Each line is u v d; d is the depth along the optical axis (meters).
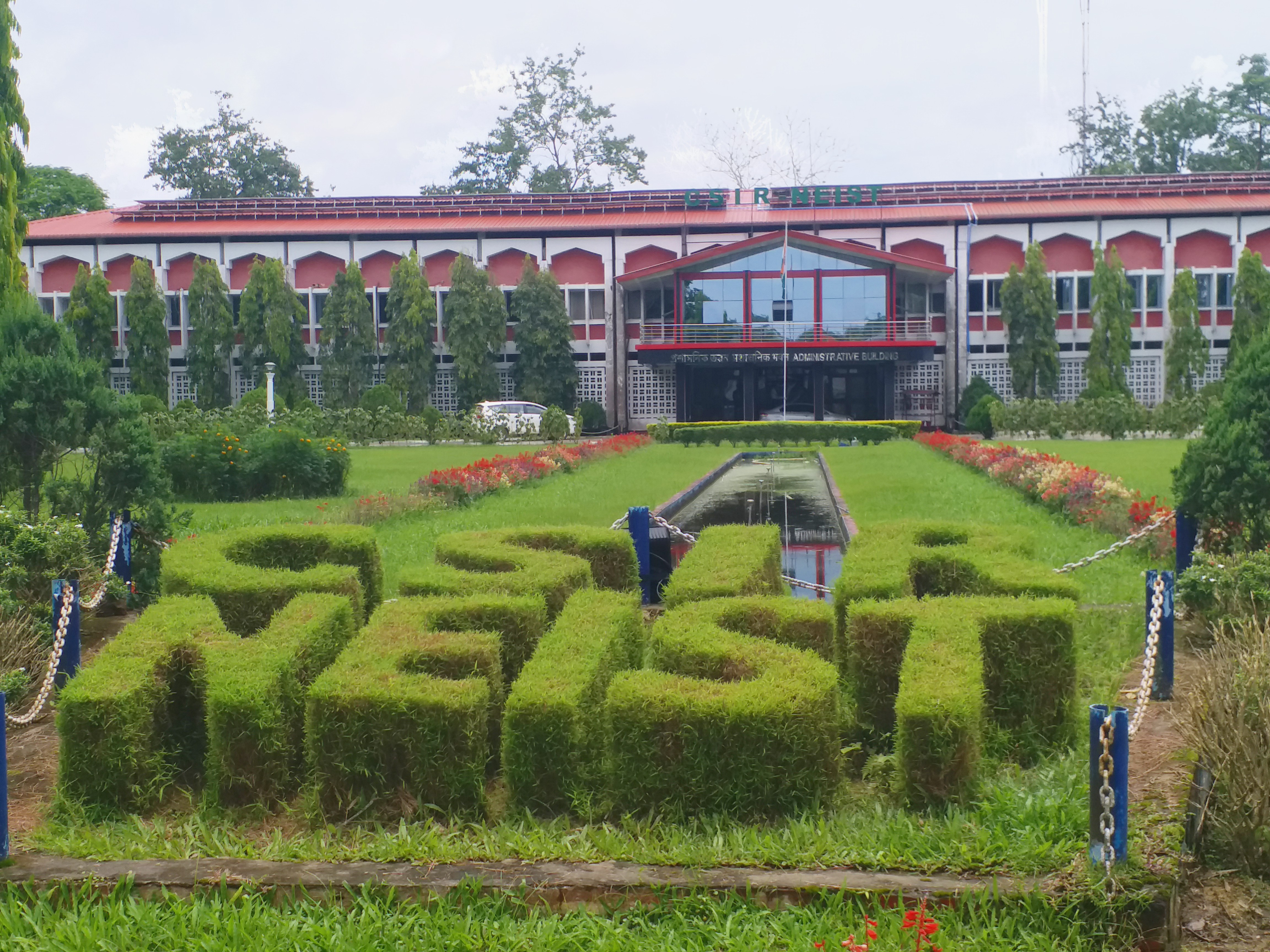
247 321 43.94
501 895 3.57
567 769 4.30
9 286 15.15
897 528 7.43
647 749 4.19
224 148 61.44
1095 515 11.94
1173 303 41.78
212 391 44.00
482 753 4.40
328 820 4.38
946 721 4.14
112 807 4.58
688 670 4.76
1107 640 6.64
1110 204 44.00
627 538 7.60
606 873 3.67
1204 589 6.75
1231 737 3.96
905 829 3.93
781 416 44.66
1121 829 3.55
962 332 43.78
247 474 17.59
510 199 47.62
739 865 3.71
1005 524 11.68
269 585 6.10
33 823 4.50
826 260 42.03
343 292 43.97
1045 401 37.56
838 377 44.81
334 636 5.52
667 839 3.98
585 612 5.52
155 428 27.84
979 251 44.03
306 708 4.55
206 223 46.75
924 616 5.05
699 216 45.44
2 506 8.13
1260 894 3.67
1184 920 3.53
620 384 45.12
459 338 43.66
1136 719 4.77
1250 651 4.61
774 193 46.41
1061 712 5.05
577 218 45.75
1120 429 35.44
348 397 43.97
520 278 44.94
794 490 18.97
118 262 45.38
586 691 4.51
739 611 5.46
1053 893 3.47
